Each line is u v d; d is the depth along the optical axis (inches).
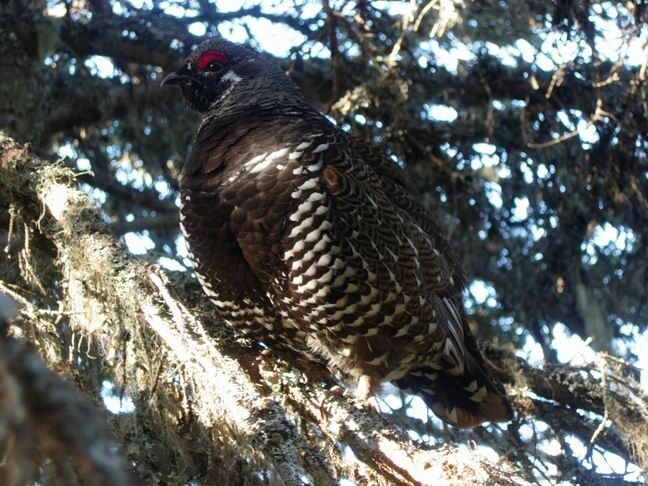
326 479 115.0
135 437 136.7
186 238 163.2
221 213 158.1
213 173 160.2
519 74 243.8
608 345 236.1
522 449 182.4
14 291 156.9
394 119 225.5
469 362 178.2
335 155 159.9
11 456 43.6
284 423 117.8
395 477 128.6
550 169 242.4
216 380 123.2
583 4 218.1
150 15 251.4
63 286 152.9
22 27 232.1
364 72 232.1
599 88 214.5
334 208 154.9
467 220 241.8
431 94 243.8
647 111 220.7
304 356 170.4
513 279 252.8
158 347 138.1
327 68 250.4
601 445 194.1
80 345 159.3
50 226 161.3
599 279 249.6
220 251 160.1
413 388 185.5
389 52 236.8
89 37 244.1
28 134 227.3
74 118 245.9
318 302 156.6
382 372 165.2
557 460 184.5
